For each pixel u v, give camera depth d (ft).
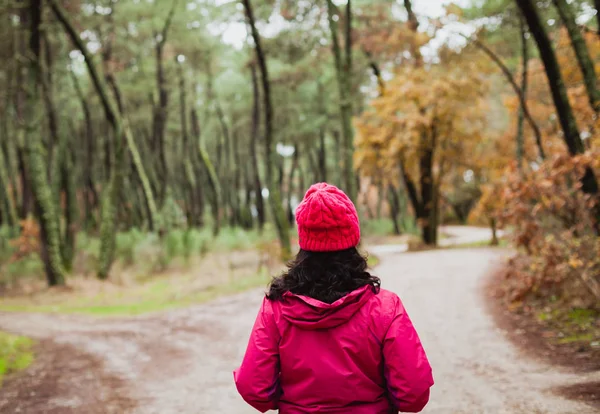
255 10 74.84
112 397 19.44
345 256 6.37
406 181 93.97
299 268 6.32
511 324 26.45
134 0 86.79
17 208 99.04
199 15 96.43
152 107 117.70
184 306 43.80
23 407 18.52
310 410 6.00
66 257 69.56
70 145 112.98
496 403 15.56
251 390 6.19
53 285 59.36
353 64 89.40
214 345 27.86
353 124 92.73
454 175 131.54
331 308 5.92
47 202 59.47
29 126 58.65
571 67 43.98
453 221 196.85
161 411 17.49
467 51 53.11
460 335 25.35
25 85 58.75
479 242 92.07
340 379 5.95
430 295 37.35
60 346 29.32
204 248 78.13
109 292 56.85
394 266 56.75
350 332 5.99
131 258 78.48
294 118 133.80
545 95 59.77
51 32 73.77
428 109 88.02
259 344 6.24
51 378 22.54
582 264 23.65
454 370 19.71
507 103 61.52
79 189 142.10
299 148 168.45
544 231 26.78
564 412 14.14
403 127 87.56
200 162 139.64
